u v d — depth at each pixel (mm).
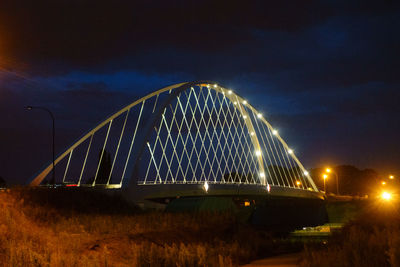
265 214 100562
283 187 92000
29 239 26172
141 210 54438
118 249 28266
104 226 36031
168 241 35281
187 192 66875
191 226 42906
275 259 32875
